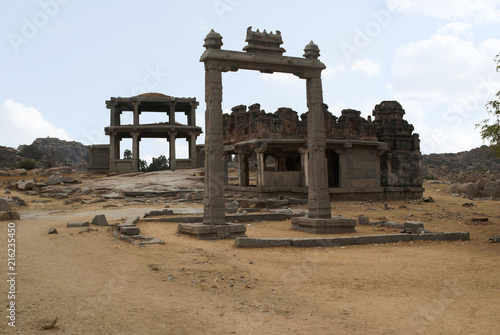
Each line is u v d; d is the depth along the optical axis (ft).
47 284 31.99
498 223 76.89
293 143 104.53
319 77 66.49
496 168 321.73
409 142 118.52
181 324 25.91
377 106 120.16
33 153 316.19
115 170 170.81
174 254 44.93
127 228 54.54
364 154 110.52
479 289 35.17
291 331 25.55
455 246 54.29
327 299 32.07
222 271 38.83
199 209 87.61
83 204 98.63
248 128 110.93
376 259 46.06
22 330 23.57
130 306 28.40
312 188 66.28
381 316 28.58
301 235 60.90
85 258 41.37
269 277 37.93
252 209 87.66
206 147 59.21
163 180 127.75
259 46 62.28
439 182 164.14
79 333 23.85
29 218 72.02
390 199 113.70
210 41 58.90
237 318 27.40
